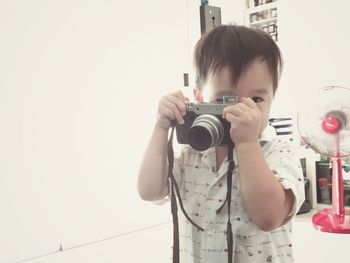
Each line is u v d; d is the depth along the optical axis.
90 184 1.17
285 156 0.57
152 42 1.31
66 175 1.12
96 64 1.18
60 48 1.10
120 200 1.24
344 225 1.03
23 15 1.04
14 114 1.03
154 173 0.60
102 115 1.19
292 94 1.34
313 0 1.29
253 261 0.56
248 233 0.57
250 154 0.50
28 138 1.05
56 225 1.11
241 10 1.59
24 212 1.05
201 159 0.62
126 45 1.24
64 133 1.12
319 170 1.28
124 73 1.24
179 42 1.39
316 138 1.03
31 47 1.05
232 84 0.54
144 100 1.29
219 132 0.51
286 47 1.36
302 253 1.08
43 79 1.07
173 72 1.37
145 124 1.30
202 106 0.55
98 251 1.18
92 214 1.18
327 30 1.27
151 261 1.23
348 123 0.99
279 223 0.50
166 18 1.35
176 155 0.68
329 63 1.27
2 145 1.01
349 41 1.23
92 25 1.17
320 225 1.06
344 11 1.23
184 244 0.63
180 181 0.64
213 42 0.58
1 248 1.01
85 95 1.16
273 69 0.56
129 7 1.25
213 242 0.58
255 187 0.48
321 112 1.01
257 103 0.55
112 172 1.22
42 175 1.08
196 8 1.44
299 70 1.33
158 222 1.34
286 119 1.26
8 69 1.02
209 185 0.60
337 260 1.05
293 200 0.52
